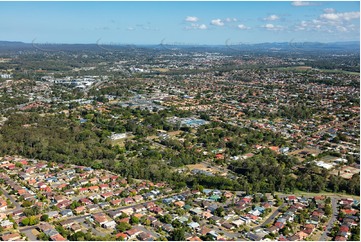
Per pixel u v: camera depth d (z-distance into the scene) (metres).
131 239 197.38
